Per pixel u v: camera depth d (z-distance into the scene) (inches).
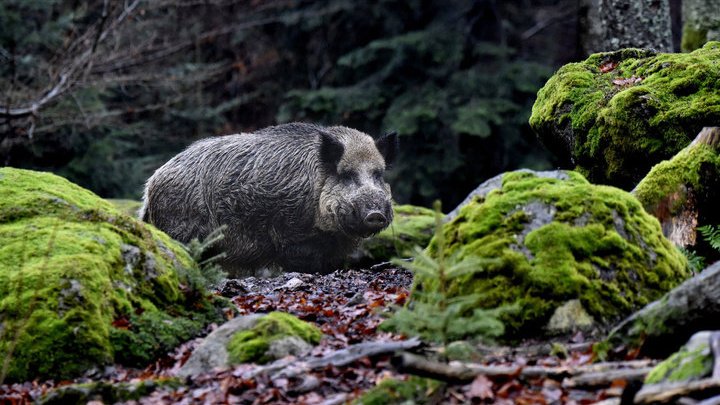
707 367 230.2
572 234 301.1
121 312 339.0
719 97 454.9
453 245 311.4
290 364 286.8
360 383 271.7
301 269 623.5
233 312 371.2
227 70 1414.9
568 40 1352.1
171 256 378.6
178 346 340.2
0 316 324.5
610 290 296.2
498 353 286.0
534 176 323.0
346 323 350.0
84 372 316.8
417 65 1254.3
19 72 986.7
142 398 283.0
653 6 632.4
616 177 475.5
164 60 1259.2
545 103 522.9
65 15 1104.2
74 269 334.6
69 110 1016.2
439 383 254.4
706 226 388.5
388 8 1302.9
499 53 1220.5
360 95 1243.8
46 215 371.2
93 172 1077.8
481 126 1136.2
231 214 609.9
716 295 264.8
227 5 1357.0
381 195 592.7
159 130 1262.3
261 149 615.5
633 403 231.6
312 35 1409.9
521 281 295.3
